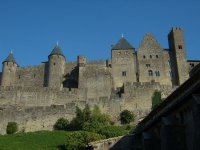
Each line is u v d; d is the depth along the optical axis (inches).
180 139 1064.2
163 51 3572.8
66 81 3454.7
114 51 3565.5
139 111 2743.6
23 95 2942.9
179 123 1090.7
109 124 2551.7
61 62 3513.8
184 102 1055.0
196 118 906.7
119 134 1984.5
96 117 2496.3
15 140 2097.7
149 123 1293.1
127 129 2175.2
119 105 2743.6
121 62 3513.8
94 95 3161.9
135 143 1469.0
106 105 2726.4
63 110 2608.3
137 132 1459.2
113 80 3427.7
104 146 1561.3
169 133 1071.0
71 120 2573.8
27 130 2532.0
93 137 1792.6
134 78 3440.0
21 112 2581.2
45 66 3592.5
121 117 2677.2
